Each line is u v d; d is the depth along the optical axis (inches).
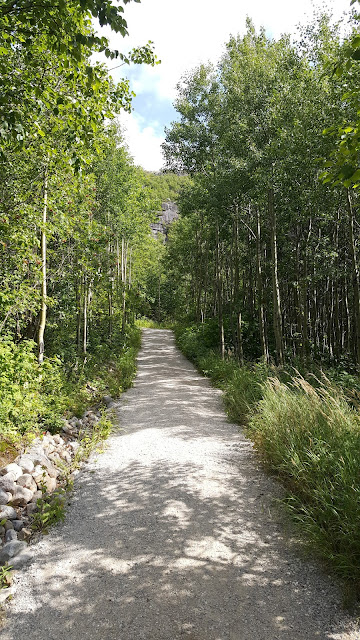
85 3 114.0
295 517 136.3
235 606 103.3
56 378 288.8
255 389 304.7
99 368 491.2
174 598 106.7
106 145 290.5
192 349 710.5
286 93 412.5
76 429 267.6
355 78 338.0
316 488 142.2
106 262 537.0
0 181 272.8
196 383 474.6
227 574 116.2
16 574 118.6
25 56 168.9
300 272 564.7
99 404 350.0
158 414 316.5
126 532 140.8
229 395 338.3
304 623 96.7
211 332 759.7
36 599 107.9
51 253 355.6
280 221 546.9
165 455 217.6
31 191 283.9
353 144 120.2
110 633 95.7
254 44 534.6
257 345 712.4
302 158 417.7
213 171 594.6
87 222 357.1
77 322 498.0
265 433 204.2
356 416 172.4
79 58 138.3
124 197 631.2
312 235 549.6
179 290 1546.5
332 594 106.2
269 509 154.1
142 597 107.5
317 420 183.9
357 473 131.4
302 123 403.9
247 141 457.4
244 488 173.8
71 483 179.6
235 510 154.4
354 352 595.8
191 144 649.6
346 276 524.4
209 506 158.1
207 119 631.2
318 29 439.8
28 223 281.6
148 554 127.0
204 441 242.1
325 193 440.1
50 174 287.0
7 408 204.4
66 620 100.3
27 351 249.3
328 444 156.1
